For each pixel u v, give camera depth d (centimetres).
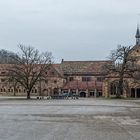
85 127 2880
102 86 16088
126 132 2536
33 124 3094
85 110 5409
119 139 2142
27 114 4419
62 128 2784
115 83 13500
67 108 5950
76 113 4703
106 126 2988
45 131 2553
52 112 4866
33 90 16262
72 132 2511
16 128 2738
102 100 10638
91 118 3891
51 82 16338
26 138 2139
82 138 2172
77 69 16950
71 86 16512
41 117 3950
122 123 3281
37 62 12262
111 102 8906
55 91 16362
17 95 16375
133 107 6378
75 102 8862
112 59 12256
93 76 16650
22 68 11925
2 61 18412
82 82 16675
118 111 5203
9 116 4053
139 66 12494
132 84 13038
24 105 7038
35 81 11950
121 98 12500
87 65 17112
